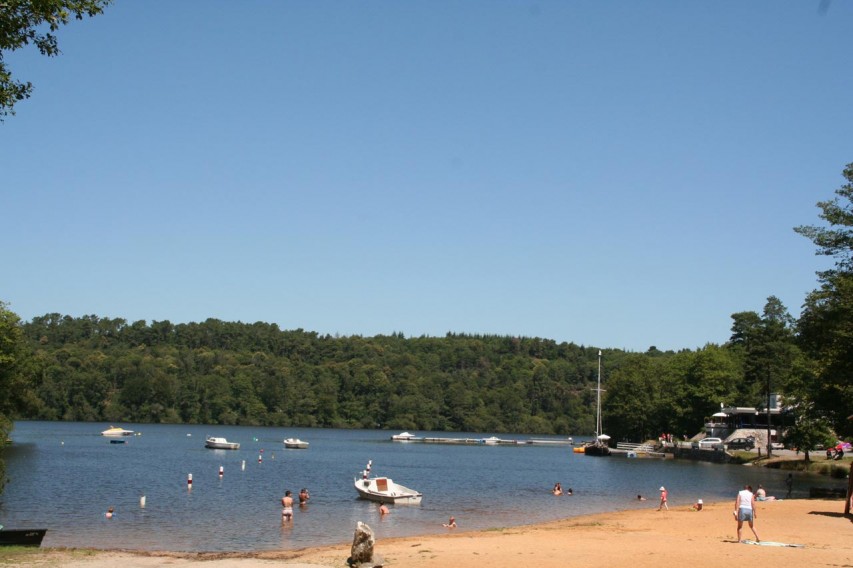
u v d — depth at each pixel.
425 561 30.59
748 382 142.12
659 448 150.00
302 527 48.38
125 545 41.19
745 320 170.62
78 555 31.61
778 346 121.06
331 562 30.81
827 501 56.69
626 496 71.88
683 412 152.25
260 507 58.09
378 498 62.56
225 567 29.19
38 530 34.59
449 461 123.44
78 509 55.06
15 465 91.19
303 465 105.62
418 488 77.44
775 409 133.25
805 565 28.06
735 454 121.94
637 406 164.88
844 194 60.28
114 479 77.69
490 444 196.75
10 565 28.48
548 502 65.56
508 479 90.38
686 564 28.56
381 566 29.36
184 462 104.69
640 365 172.50
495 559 30.84
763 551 32.03
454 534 43.06
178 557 32.09
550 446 193.62
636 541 36.97
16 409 100.50
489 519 53.84
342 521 51.34
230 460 111.19
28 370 98.94
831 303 58.06
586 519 51.41
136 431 195.25
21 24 22.53
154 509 55.75
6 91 23.09
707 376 148.62
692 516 51.59
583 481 88.88
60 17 22.41
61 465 93.25
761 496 57.91
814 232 60.56
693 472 102.88
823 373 59.56
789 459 110.56
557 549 33.94
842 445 105.38
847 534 38.97
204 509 56.34
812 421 99.25
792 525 42.91
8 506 55.84
